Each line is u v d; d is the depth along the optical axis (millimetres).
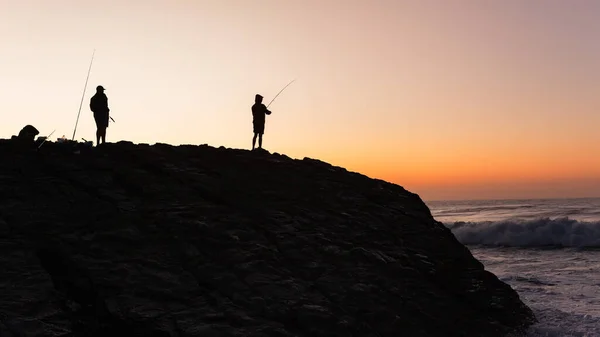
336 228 11258
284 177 12680
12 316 7262
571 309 13016
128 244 9227
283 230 10578
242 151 13703
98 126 13617
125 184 10930
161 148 12789
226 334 7770
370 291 9648
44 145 11836
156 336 7680
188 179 11469
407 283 10438
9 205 9602
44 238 9008
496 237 28094
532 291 15234
